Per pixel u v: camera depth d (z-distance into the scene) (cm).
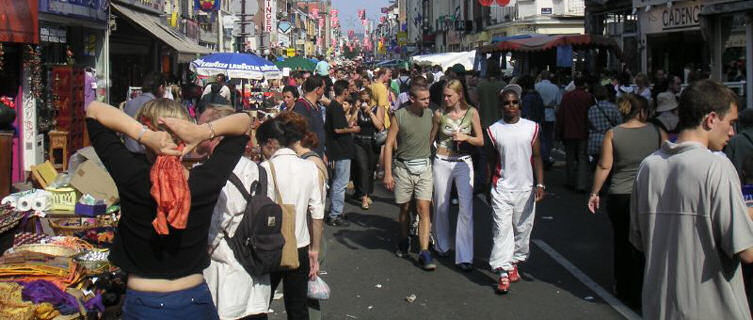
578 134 1220
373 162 1127
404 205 795
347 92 1043
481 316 627
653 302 392
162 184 317
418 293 692
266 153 503
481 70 2617
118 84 1931
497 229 690
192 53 2047
